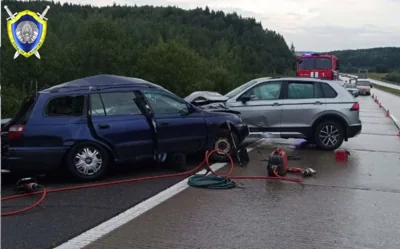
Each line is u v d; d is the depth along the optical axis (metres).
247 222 5.69
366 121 20.56
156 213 6.04
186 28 91.62
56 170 8.31
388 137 14.70
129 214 5.98
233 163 9.38
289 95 11.53
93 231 5.31
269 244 4.95
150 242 4.97
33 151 7.33
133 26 75.38
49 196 6.86
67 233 5.23
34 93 7.90
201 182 7.63
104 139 7.79
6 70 34.94
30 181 7.12
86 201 6.59
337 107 11.38
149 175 8.30
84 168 7.70
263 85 11.67
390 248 4.89
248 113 11.44
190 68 49.81
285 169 8.52
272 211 6.18
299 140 13.15
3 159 7.33
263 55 88.00
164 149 8.48
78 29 50.38
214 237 5.15
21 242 4.93
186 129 8.71
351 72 157.25
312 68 28.62
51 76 38.41
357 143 13.16
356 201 6.75
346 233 5.34
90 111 7.78
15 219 5.74
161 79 49.09
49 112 7.54
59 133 7.47
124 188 7.36
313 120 11.39
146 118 8.24
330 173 8.73
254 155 10.57
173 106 8.70
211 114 9.21
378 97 47.44
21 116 7.82
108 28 48.00
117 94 8.09
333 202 6.67
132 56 49.28
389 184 7.88
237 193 7.12
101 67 47.00
